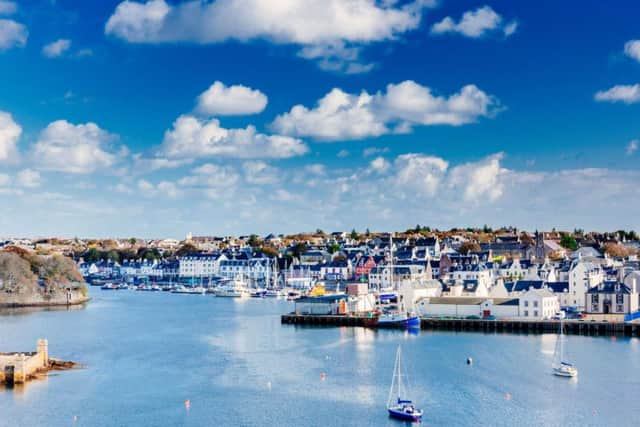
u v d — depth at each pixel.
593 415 134.62
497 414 135.50
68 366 177.75
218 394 151.50
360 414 136.50
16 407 141.38
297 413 137.38
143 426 130.25
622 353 192.50
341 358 189.38
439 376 165.75
